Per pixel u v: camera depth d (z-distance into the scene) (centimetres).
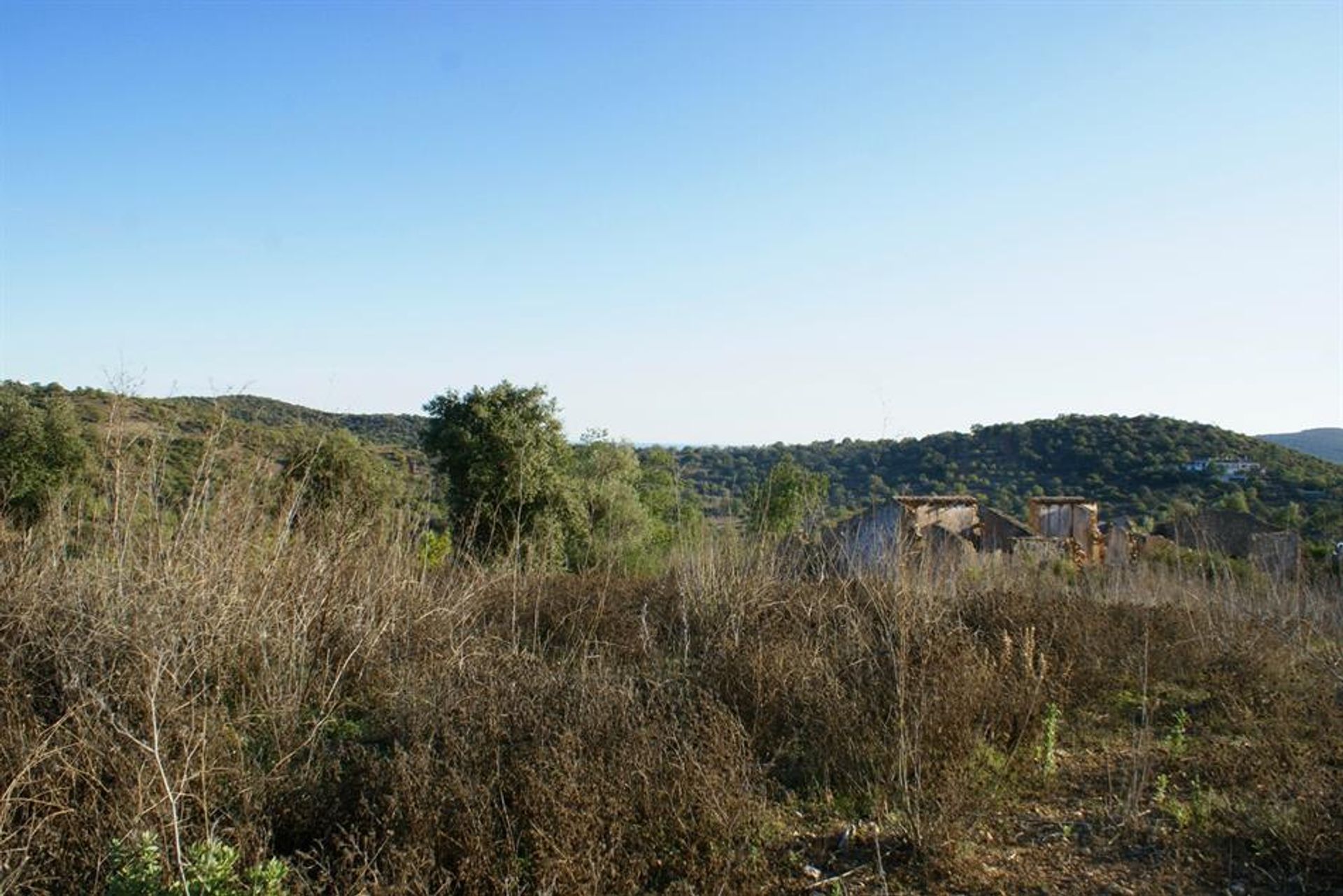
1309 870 372
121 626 509
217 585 585
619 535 1623
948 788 425
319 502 799
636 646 693
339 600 668
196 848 310
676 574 852
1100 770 520
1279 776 477
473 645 626
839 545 870
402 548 808
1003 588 958
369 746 495
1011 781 489
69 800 363
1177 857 399
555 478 1781
